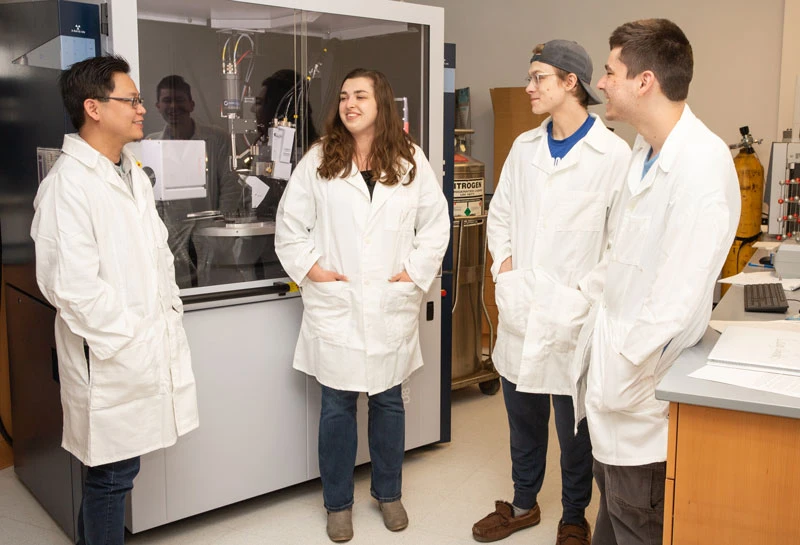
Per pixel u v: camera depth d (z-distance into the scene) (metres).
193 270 2.57
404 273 2.59
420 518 2.80
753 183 3.90
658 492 1.82
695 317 1.72
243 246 2.68
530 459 2.63
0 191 2.81
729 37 4.31
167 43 2.44
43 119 2.43
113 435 2.10
